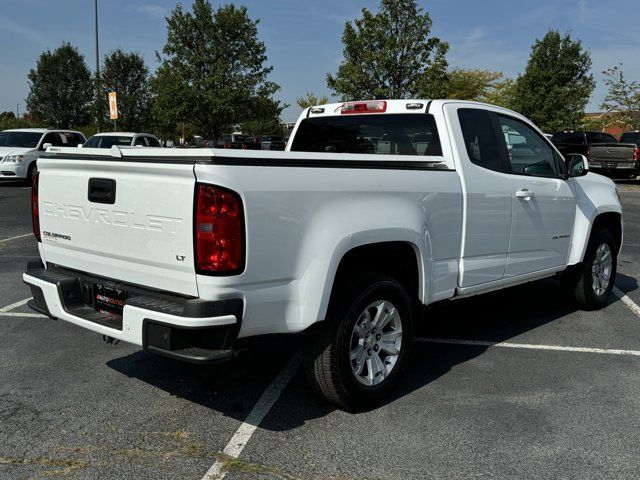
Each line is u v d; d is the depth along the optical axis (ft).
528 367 15.19
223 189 9.86
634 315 20.13
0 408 12.55
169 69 94.53
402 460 10.62
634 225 41.34
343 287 12.12
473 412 12.55
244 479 9.98
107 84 108.17
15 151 59.67
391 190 12.50
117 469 10.24
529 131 17.49
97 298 12.17
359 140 16.88
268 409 12.66
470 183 14.67
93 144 62.18
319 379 11.98
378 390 12.62
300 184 10.85
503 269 16.17
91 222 11.78
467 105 15.58
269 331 10.93
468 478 10.07
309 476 10.11
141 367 14.94
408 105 15.52
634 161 71.72
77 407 12.64
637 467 10.46
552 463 10.56
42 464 10.37
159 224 10.50
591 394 13.51
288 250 10.80
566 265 18.95
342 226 11.47
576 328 18.61
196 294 10.25
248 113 97.35
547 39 109.19
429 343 17.12
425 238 13.30
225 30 94.22
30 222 38.58
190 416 12.28
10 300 20.81
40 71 110.73
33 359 15.38
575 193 18.78
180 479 9.97
